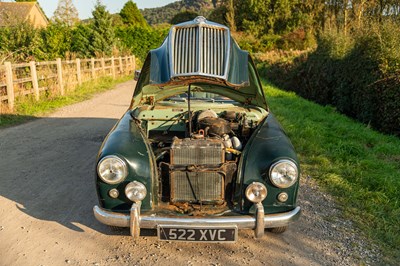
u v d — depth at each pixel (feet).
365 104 29.84
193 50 11.00
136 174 9.34
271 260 9.71
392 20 33.24
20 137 22.03
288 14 126.72
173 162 9.90
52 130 23.98
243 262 9.61
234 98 13.89
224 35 11.59
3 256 9.66
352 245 10.50
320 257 9.89
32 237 10.61
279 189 9.31
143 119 12.40
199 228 8.96
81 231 11.00
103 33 75.00
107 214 9.37
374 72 28.58
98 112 30.96
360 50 31.86
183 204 9.86
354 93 32.53
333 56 38.65
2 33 51.39
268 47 115.34
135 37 96.78
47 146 19.99
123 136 10.39
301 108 33.96
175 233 9.03
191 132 11.68
